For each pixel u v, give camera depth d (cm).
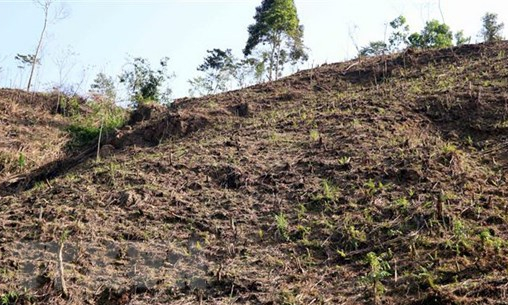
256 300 493
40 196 748
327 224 591
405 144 722
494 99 818
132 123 1178
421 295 457
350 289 490
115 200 692
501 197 591
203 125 983
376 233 563
